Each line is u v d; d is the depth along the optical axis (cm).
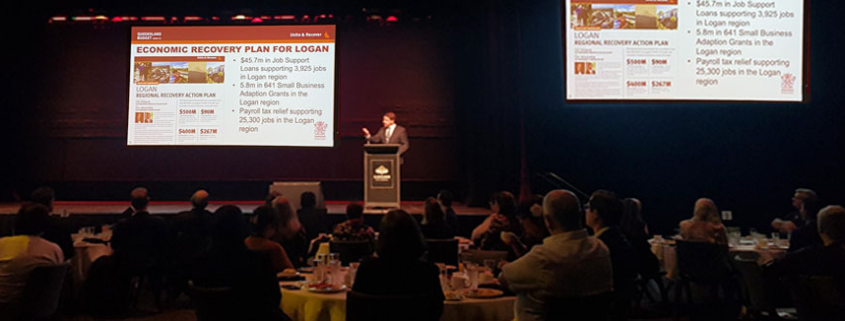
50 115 1053
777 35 819
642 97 816
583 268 288
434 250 476
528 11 983
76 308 609
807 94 817
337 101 936
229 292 310
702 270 533
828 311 347
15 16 1023
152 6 1055
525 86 977
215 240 318
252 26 943
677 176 938
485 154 979
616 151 962
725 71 817
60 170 1052
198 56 943
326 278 383
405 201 1062
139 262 604
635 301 612
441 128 1073
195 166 1065
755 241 653
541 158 978
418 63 1077
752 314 553
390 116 885
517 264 297
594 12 821
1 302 380
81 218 802
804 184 883
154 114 940
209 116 938
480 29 1009
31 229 396
